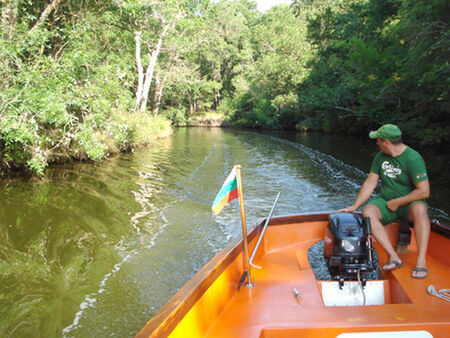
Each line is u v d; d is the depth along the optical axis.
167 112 47.94
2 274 4.64
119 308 3.93
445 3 12.96
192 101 55.41
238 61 56.09
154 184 10.05
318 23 28.62
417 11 13.87
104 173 11.43
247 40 52.03
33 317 3.74
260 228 3.55
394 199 3.27
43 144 11.56
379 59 19.80
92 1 14.48
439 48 13.29
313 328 2.19
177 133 33.72
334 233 3.02
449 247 3.18
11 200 8.00
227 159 15.57
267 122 40.25
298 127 36.84
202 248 5.62
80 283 4.46
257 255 3.44
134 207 7.76
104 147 11.30
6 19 10.01
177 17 19.23
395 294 2.85
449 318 2.28
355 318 2.32
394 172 3.31
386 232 3.44
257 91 43.31
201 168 13.05
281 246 3.76
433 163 13.11
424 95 16.30
